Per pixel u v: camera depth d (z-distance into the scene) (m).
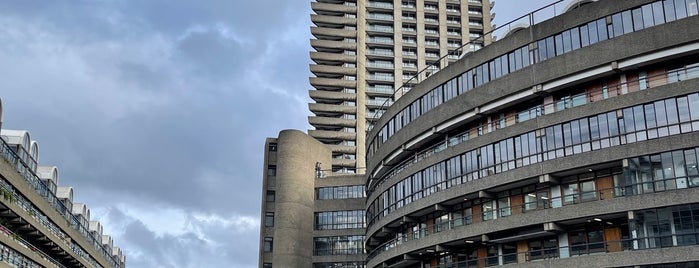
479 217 43.34
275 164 80.62
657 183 33.81
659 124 34.66
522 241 40.81
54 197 59.44
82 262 70.38
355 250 75.00
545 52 40.81
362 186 77.56
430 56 129.50
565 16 40.25
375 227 55.22
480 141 43.44
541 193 39.88
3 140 44.69
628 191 34.84
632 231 34.12
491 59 44.19
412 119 50.91
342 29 131.38
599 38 38.31
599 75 37.88
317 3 132.88
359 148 121.06
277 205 75.81
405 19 132.38
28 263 51.28
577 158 37.09
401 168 53.09
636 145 34.91
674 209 32.91
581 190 37.88
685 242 32.09
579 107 38.09
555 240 39.00
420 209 47.16
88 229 78.00
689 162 32.97
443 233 44.56
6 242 44.38
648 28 36.06
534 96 41.12
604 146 36.53
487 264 42.78
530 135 40.31
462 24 131.38
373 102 127.06
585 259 35.66
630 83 37.06
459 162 44.84
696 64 34.88
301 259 74.19
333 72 127.75
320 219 77.50
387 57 129.75
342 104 126.06
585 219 36.78
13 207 45.53
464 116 45.34
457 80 46.69
